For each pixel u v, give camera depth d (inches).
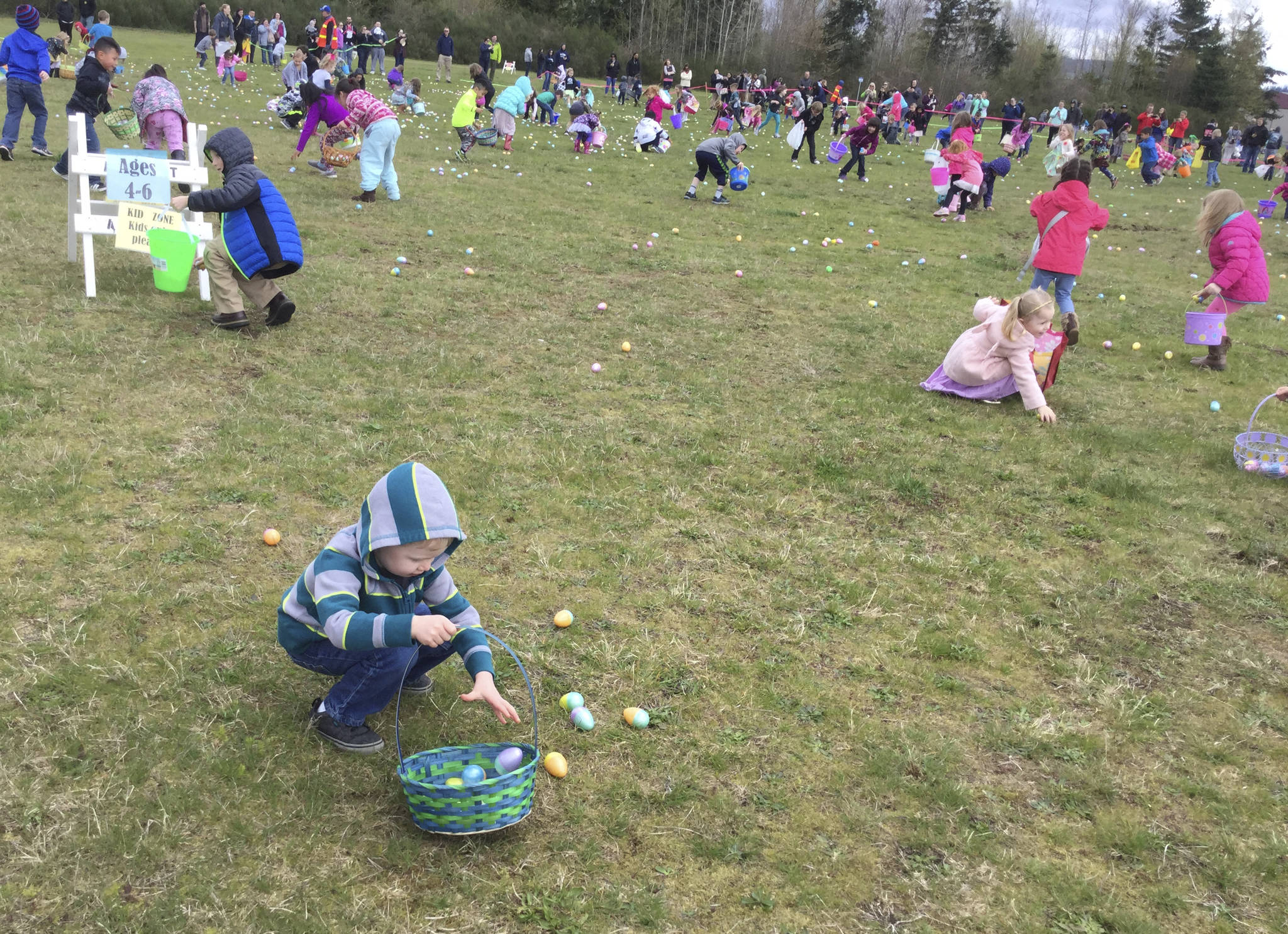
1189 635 172.6
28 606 147.5
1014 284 466.3
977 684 154.3
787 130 1259.8
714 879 111.9
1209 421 288.7
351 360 268.1
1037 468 242.5
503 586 168.7
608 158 783.1
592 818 119.6
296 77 951.6
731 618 166.4
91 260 289.3
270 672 140.2
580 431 237.9
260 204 263.7
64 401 219.5
